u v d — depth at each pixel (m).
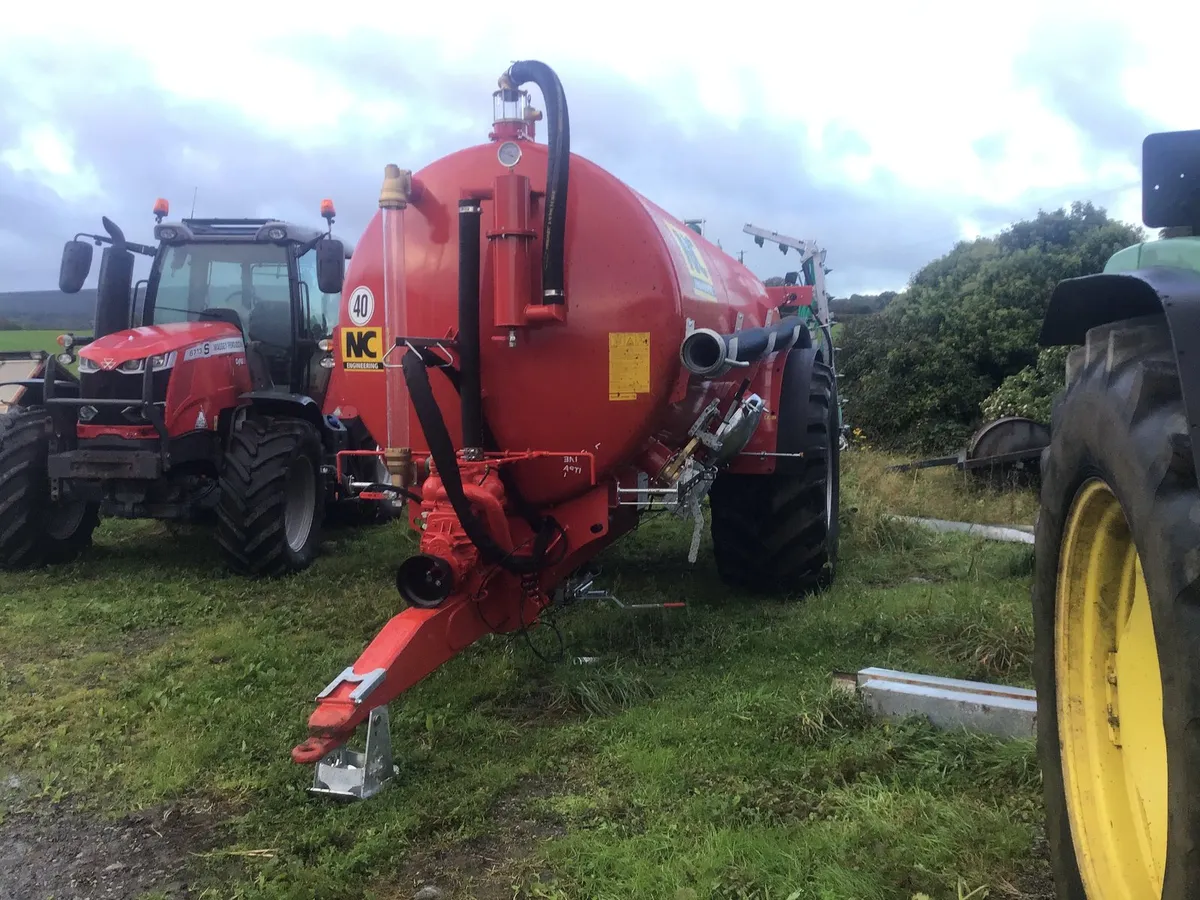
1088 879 2.09
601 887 2.55
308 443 6.73
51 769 3.47
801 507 5.29
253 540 6.24
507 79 3.95
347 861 2.73
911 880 2.46
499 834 2.92
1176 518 1.63
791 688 3.84
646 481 4.18
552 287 3.74
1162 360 1.83
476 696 4.01
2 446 6.46
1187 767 1.54
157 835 3.00
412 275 4.09
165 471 6.23
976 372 14.05
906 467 9.84
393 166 3.76
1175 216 2.31
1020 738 3.22
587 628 4.82
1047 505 2.31
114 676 4.47
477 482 3.77
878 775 3.10
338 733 3.04
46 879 2.75
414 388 3.45
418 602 3.62
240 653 4.75
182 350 6.29
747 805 2.96
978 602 4.87
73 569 6.62
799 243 10.77
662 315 3.88
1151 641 2.05
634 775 3.22
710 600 5.48
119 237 7.41
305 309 7.78
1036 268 14.59
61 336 6.73
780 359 5.17
